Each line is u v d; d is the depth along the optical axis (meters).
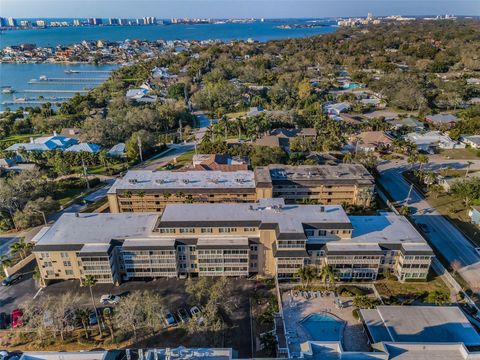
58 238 110.69
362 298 98.81
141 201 145.62
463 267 117.44
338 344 78.62
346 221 112.19
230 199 145.12
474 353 76.19
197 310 101.12
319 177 152.75
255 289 109.50
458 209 151.62
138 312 93.62
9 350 90.94
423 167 192.75
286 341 89.25
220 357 73.31
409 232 116.19
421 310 93.94
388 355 75.94
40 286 111.44
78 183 180.00
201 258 110.50
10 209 152.00
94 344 91.88
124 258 109.94
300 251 107.56
